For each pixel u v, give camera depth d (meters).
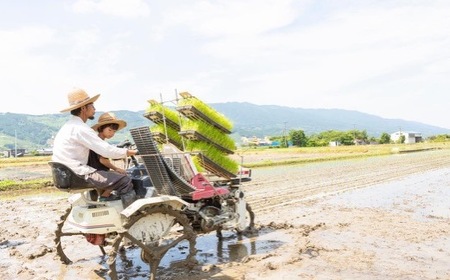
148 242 5.79
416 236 8.12
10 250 7.52
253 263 6.54
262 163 30.61
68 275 6.18
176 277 5.97
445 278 5.80
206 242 7.90
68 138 5.54
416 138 155.62
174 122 7.48
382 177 19.89
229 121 7.58
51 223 10.23
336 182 18.03
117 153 5.68
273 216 10.32
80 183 5.50
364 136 137.12
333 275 5.91
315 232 8.54
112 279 5.38
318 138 130.38
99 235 5.95
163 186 6.06
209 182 7.14
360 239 7.95
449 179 18.66
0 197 15.94
